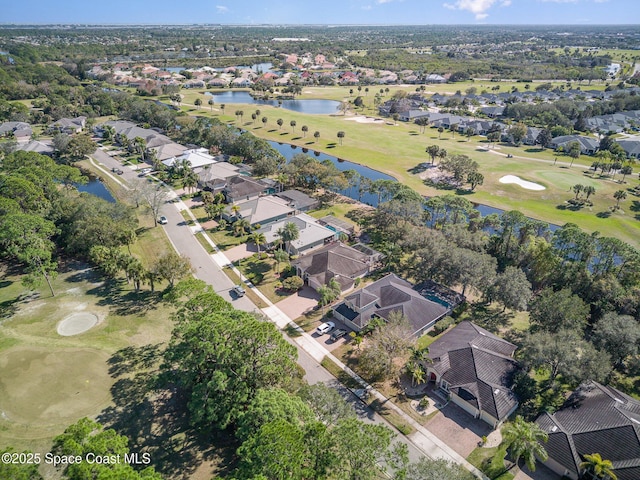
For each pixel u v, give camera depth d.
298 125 198.88
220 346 45.94
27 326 65.31
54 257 85.88
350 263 81.81
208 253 89.75
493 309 73.50
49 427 48.25
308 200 112.94
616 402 48.72
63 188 112.94
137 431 48.16
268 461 33.75
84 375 55.97
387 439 37.78
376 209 112.94
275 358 46.28
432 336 66.12
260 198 110.38
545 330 61.75
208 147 159.75
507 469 45.03
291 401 41.81
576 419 48.69
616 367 59.94
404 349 56.12
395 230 90.31
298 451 34.59
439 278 77.94
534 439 42.66
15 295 73.44
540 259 77.06
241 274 82.38
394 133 191.75
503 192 125.88
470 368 55.00
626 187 127.69
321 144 173.38
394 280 76.62
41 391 53.25
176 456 45.25
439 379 55.94
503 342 60.94
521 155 162.25
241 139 149.62
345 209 113.19
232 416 44.22
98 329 65.06
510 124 198.88
